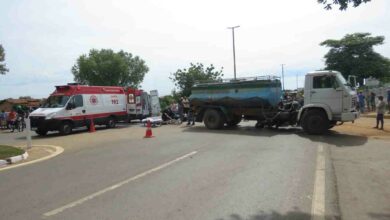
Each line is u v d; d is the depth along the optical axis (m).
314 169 9.22
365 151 11.86
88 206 6.47
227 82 20.45
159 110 34.50
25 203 6.80
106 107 25.11
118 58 78.62
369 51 57.09
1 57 47.53
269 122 19.45
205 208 6.20
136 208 6.27
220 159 10.92
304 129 17.06
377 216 5.68
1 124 30.77
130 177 8.72
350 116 16.12
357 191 7.11
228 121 20.81
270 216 5.76
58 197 7.13
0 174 9.77
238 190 7.32
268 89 19.19
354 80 17.66
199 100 21.27
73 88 22.88
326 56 59.34
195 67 46.03
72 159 11.96
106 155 12.48
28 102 49.94
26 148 15.52
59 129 21.62
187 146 13.98
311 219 5.60
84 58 78.19
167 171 9.31
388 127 19.41
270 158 10.93
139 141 16.33
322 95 16.59
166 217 5.78
